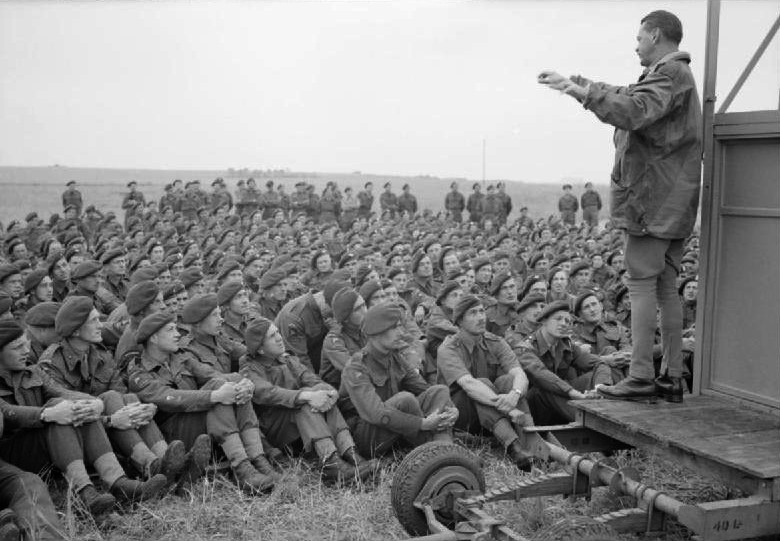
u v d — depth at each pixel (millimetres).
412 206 32531
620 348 7973
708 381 4457
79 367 5527
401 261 12969
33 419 4637
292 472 5523
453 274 10344
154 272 9117
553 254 14609
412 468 4070
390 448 5754
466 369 6098
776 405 4008
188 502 4965
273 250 16203
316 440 5445
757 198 4066
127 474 5207
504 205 31438
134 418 5094
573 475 4078
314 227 20891
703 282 4406
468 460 4148
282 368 6008
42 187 47188
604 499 4707
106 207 40656
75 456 4672
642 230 4121
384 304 5711
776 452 3432
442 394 5668
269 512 4945
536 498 4711
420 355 6949
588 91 3816
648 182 4082
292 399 5547
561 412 6422
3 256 13320
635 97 3846
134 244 14852
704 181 4316
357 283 9117
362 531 4617
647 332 4301
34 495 4285
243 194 28922
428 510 3963
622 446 4609
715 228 4320
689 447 3512
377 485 5383
